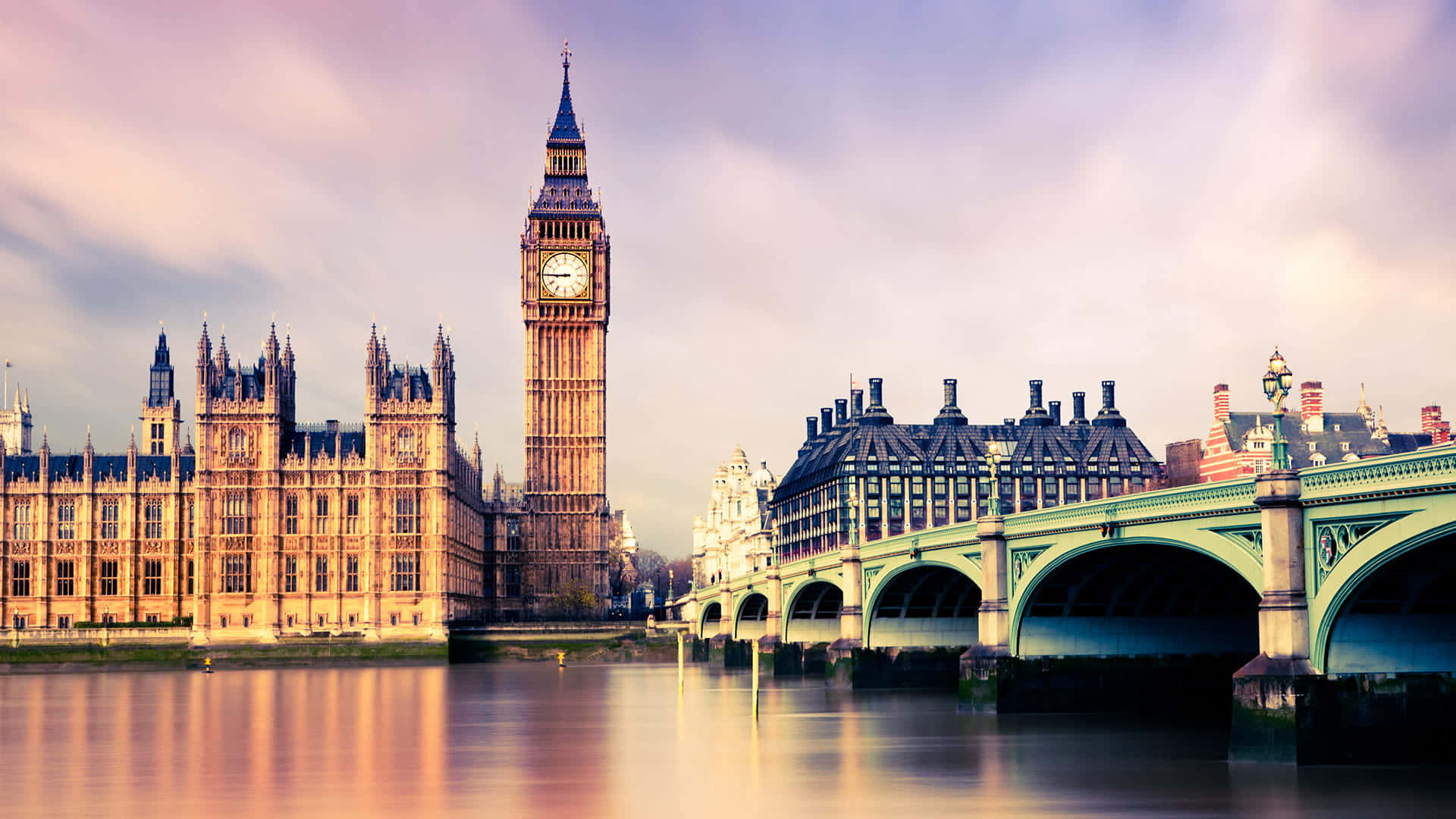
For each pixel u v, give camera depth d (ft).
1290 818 180.55
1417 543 187.52
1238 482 221.05
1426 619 209.26
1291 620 208.13
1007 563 308.40
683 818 192.03
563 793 213.87
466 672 610.65
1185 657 313.53
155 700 420.36
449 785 223.30
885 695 392.88
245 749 275.18
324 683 514.27
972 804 199.52
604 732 303.27
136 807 205.05
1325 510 205.05
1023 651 309.63
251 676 584.40
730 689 451.12
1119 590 303.68
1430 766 209.15
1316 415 646.33
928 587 405.59
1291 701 206.90
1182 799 195.62
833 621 533.96
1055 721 297.94
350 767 246.68
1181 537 237.45
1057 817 187.62
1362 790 195.11
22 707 393.91
